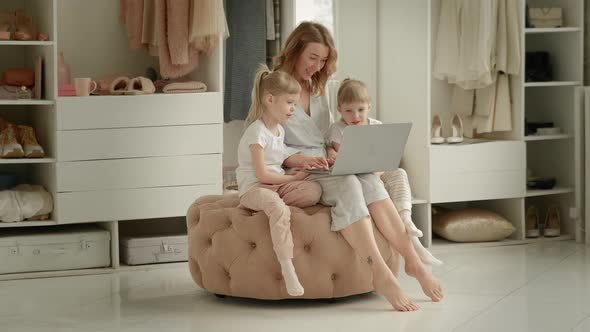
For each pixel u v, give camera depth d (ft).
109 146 16.21
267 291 13.35
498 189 18.57
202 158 16.83
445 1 18.81
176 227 18.75
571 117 19.17
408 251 13.65
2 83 16.55
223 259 13.52
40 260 15.89
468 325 12.23
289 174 13.85
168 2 16.78
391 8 18.94
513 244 18.54
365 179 13.64
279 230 12.89
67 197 16.02
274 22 18.38
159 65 18.13
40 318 12.93
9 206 15.78
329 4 18.89
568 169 19.36
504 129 18.76
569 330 11.95
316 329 12.13
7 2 17.26
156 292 14.58
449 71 18.81
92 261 16.26
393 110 19.15
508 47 18.51
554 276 15.35
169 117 16.56
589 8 19.03
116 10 17.75
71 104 15.92
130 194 16.40
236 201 14.12
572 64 19.03
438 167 18.16
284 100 13.42
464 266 16.33
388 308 13.28
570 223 19.24
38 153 15.97
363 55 19.36
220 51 16.75
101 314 13.14
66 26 17.42
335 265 13.32
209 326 12.38
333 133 14.34
